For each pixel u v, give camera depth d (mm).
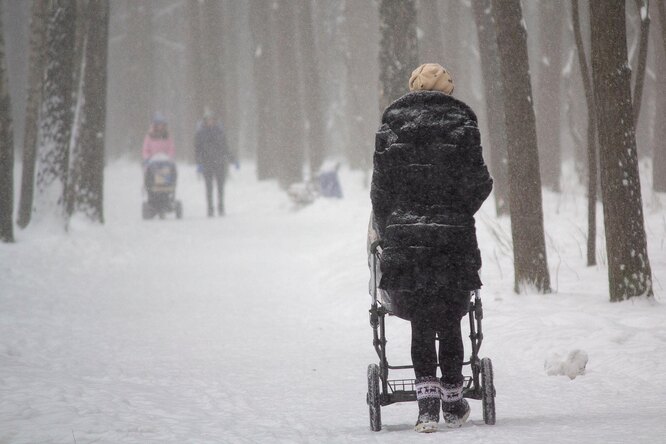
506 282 24734
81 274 32000
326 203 62688
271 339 20047
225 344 19359
